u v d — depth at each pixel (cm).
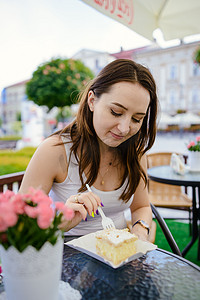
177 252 138
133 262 86
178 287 73
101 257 84
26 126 884
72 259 88
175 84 2225
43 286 55
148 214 141
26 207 53
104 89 103
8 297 57
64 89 361
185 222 331
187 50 2123
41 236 53
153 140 139
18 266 53
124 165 134
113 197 131
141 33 217
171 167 260
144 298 68
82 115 124
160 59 2219
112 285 73
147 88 103
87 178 127
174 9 237
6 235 52
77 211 104
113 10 172
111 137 107
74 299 66
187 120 1612
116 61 108
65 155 126
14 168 545
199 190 238
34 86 370
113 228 94
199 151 249
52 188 136
